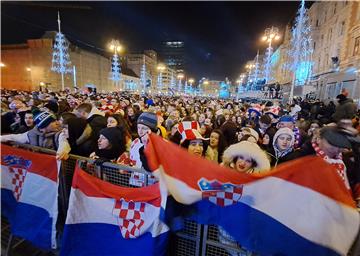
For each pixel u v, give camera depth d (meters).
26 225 2.88
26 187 2.87
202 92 125.56
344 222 1.75
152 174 2.26
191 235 2.27
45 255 2.99
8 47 62.00
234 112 9.96
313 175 1.82
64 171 2.81
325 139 2.51
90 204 2.46
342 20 24.50
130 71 99.56
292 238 1.86
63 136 3.12
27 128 4.89
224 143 3.73
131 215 2.31
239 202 1.99
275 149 3.43
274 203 1.90
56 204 2.70
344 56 23.16
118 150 3.16
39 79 60.56
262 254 1.93
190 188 2.04
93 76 69.44
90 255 2.42
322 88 24.52
